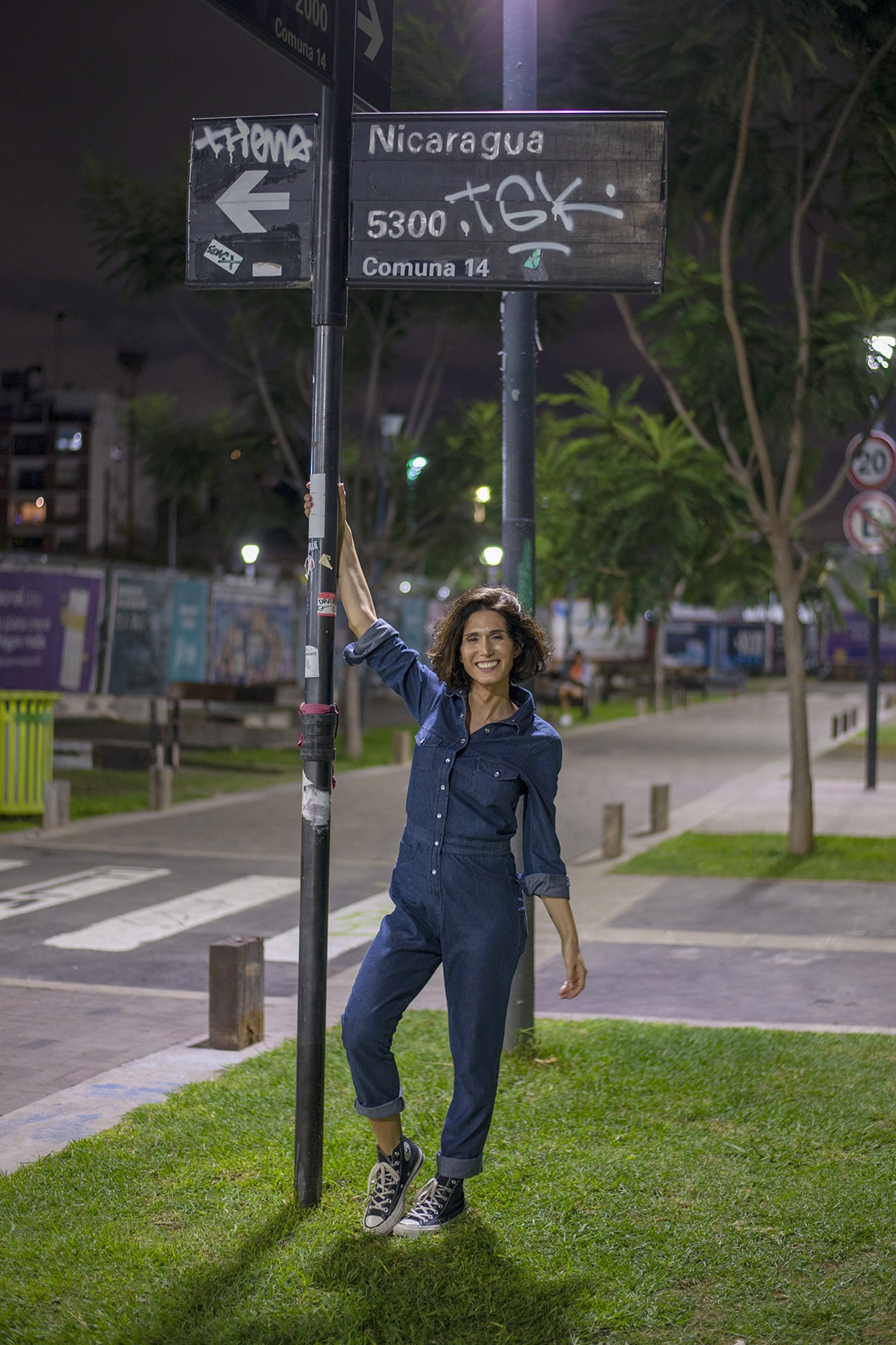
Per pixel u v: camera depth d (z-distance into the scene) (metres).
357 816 16.11
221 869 12.11
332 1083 5.54
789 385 11.00
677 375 12.30
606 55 10.85
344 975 8.20
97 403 95.62
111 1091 5.47
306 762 4.11
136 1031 6.62
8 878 11.45
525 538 6.05
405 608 44.19
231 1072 5.72
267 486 22.30
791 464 11.69
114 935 9.25
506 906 3.88
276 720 29.20
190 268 4.24
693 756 26.36
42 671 26.77
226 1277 3.67
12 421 96.56
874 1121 5.07
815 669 75.19
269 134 4.17
